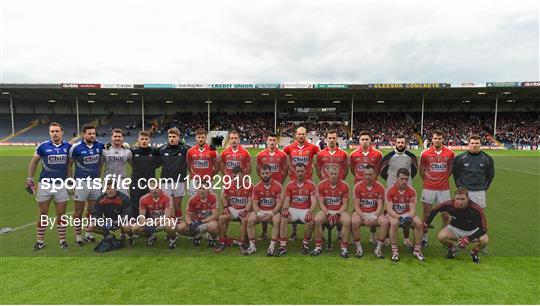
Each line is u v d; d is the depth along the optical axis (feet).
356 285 13.21
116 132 19.34
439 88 101.09
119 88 105.81
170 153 20.48
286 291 12.64
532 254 16.56
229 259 16.03
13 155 74.54
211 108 145.59
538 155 79.56
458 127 123.03
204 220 17.95
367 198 17.95
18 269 14.57
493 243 18.16
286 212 17.07
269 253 16.63
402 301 11.94
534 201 28.40
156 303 11.71
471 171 18.06
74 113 142.51
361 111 140.15
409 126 126.52
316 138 118.62
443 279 13.78
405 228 17.71
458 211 16.20
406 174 17.13
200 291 12.61
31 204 27.14
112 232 20.51
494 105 132.98
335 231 21.30
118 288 12.82
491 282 13.47
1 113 139.13
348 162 21.06
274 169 20.72
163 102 143.74
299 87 104.63
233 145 20.70
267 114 143.23
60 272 14.26
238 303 11.72
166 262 15.53
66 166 18.04
